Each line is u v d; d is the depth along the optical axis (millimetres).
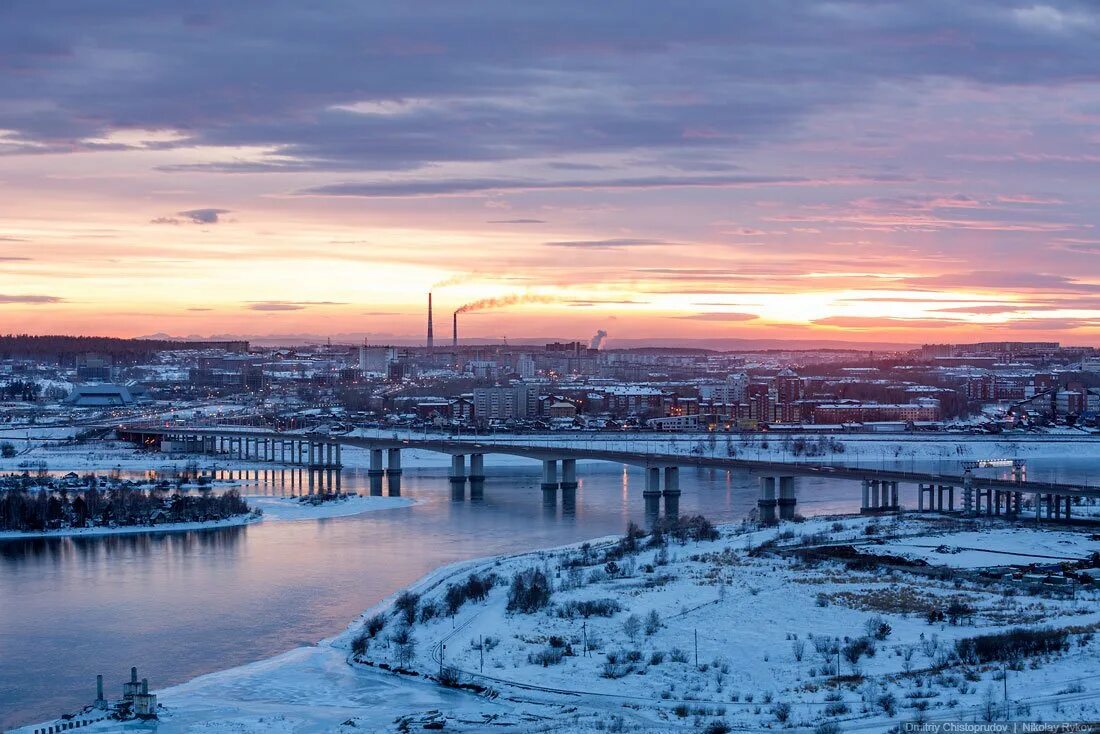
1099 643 185000
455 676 182375
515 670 183625
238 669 191375
